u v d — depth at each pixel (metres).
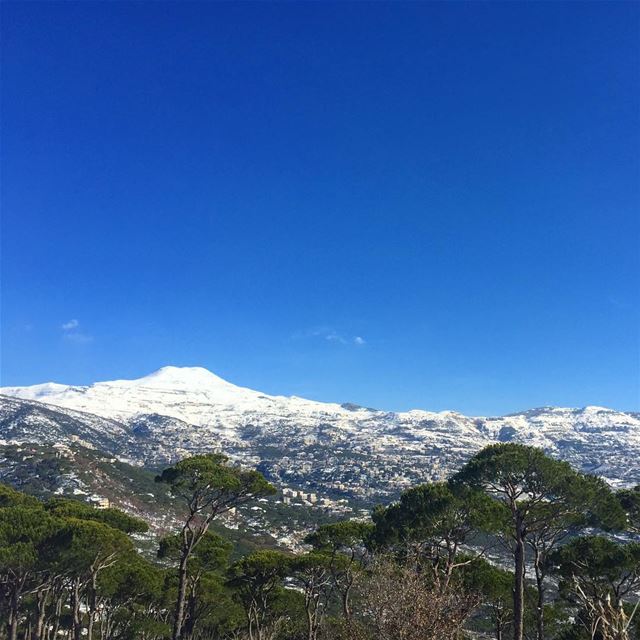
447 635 14.69
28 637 34.62
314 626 31.81
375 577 16.30
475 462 25.19
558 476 22.98
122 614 38.59
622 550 24.25
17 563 25.94
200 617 40.00
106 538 29.42
